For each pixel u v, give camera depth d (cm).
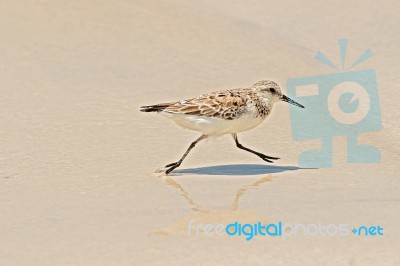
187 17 2061
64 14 2039
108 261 1011
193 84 1742
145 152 1420
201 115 1280
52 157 1392
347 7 2106
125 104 1638
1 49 1878
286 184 1273
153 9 2094
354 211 1162
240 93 1307
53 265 1002
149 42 1933
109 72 1789
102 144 1451
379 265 1001
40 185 1271
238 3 2162
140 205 1190
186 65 1831
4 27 1969
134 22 2020
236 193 1233
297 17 2069
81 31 1969
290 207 1178
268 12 2105
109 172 1328
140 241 1066
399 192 1234
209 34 1977
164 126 1537
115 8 2086
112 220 1135
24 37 1933
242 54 1886
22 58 1842
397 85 1705
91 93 1686
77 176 1310
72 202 1202
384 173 1316
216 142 1470
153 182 1284
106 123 1547
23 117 1568
